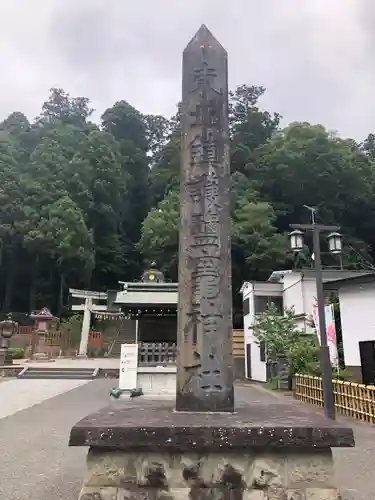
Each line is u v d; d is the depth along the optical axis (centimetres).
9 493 512
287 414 418
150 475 344
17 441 811
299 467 347
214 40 538
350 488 538
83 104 6166
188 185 486
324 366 954
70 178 4428
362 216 4316
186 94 520
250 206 3822
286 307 2356
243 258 3725
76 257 4069
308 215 4175
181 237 475
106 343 3806
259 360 2398
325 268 2997
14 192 4125
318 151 4197
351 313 1567
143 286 1684
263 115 5384
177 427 342
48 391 1681
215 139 497
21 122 5512
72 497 496
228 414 413
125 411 434
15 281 4428
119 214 5169
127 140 5778
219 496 340
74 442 338
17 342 3506
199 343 441
